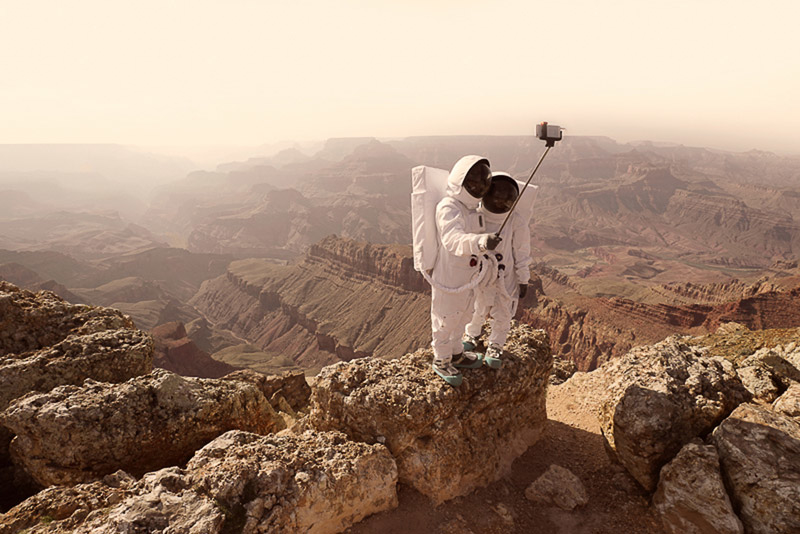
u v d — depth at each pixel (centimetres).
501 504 616
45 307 1019
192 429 709
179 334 11206
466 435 647
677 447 612
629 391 660
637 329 9631
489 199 569
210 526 438
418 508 588
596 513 612
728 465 556
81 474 619
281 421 916
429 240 593
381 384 643
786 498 499
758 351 1191
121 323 1088
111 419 641
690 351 773
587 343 10006
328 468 541
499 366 677
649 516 592
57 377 807
